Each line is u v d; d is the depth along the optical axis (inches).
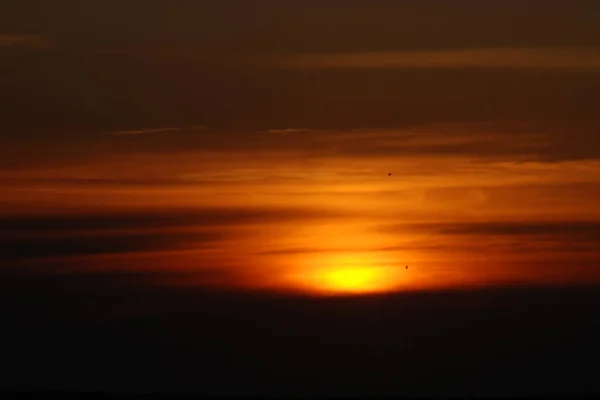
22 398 5339.6
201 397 5418.3
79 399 5334.6
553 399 5497.1
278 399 5477.4
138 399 5354.3
